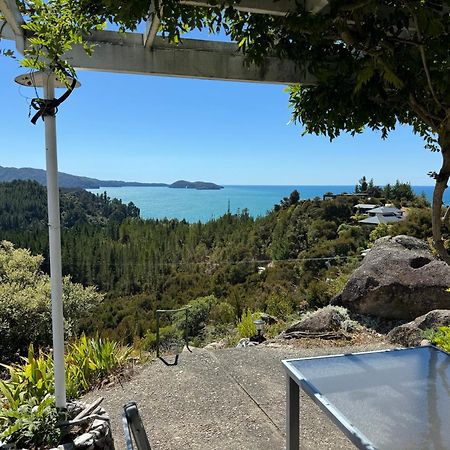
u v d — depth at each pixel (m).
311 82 2.24
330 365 1.75
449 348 2.70
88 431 2.11
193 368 3.50
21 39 1.84
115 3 1.35
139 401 2.91
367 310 4.78
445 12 1.56
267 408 2.73
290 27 1.61
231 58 2.18
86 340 3.84
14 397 2.38
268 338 5.05
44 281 7.81
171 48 2.09
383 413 1.33
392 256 4.97
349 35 1.60
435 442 1.16
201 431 2.46
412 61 1.68
